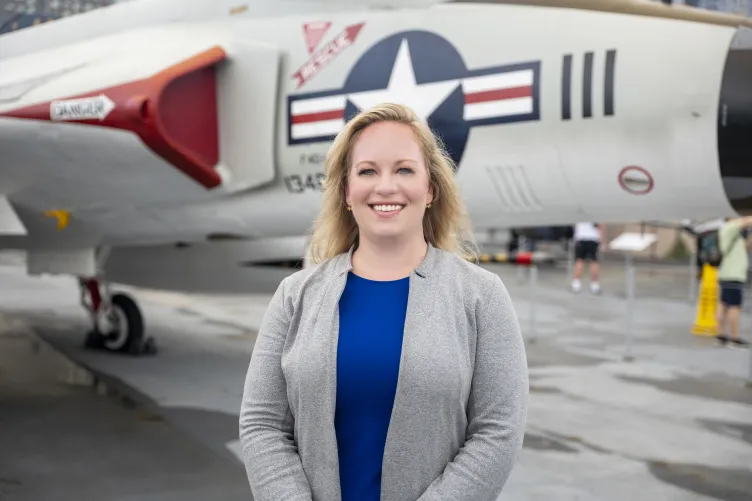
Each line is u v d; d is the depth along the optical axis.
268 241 7.53
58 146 5.62
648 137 4.49
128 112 5.24
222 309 11.73
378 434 1.65
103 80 5.54
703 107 4.34
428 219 1.95
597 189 4.76
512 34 4.90
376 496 1.65
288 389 1.71
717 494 4.14
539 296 13.69
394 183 1.72
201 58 5.48
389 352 1.64
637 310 11.94
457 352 1.63
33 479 4.25
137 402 6.00
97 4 7.62
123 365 7.46
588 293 14.24
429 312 1.65
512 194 5.00
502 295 1.72
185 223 6.44
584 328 10.09
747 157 4.29
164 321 10.43
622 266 20.78
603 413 5.82
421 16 5.25
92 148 5.53
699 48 4.39
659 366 7.64
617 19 4.66
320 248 1.97
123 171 5.77
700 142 4.37
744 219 8.54
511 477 4.37
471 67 4.98
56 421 5.43
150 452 4.75
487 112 4.90
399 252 1.76
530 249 20.09
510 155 4.87
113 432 5.17
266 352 1.77
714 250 8.94
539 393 6.46
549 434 5.24
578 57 4.67
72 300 12.69
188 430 5.24
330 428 1.64
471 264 1.78
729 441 5.12
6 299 12.59
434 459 1.64
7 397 6.10
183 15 6.11
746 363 7.83
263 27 5.76
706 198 4.52
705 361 7.92
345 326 1.68
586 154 4.67
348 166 1.83
